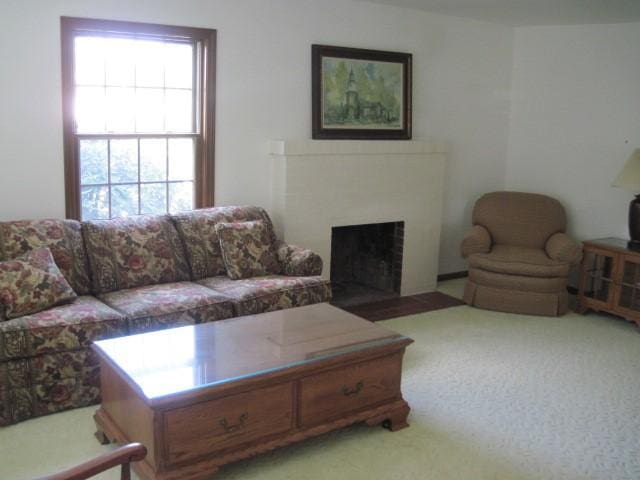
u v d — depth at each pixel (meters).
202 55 4.14
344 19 4.67
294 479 2.54
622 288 4.55
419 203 5.10
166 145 4.17
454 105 5.40
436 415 3.11
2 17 3.43
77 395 3.02
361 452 2.76
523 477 2.61
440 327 4.41
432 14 5.10
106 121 3.92
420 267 5.22
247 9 4.23
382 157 4.81
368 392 2.85
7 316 2.98
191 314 3.35
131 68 3.96
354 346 2.80
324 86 4.62
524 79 5.62
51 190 3.73
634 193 5.01
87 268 3.57
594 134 5.23
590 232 5.37
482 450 2.80
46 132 3.66
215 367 2.53
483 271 4.81
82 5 3.64
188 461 2.38
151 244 3.77
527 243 5.11
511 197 5.28
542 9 4.70
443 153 5.16
